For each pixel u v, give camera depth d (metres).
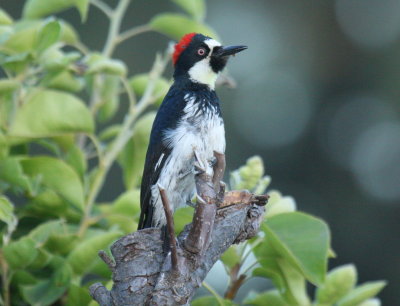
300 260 7.97
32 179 8.78
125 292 6.92
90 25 20.42
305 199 21.20
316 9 22.66
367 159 21.38
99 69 9.26
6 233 8.72
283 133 21.45
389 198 20.94
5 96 9.19
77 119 8.95
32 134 8.88
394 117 21.77
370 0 22.67
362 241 20.72
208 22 22.30
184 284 6.91
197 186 6.98
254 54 22.23
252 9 22.53
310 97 22.03
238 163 21.03
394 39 22.41
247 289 18.11
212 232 7.35
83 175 9.21
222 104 21.19
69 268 8.32
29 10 10.49
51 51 9.23
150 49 20.55
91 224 9.40
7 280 8.51
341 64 22.45
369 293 9.02
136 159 9.78
